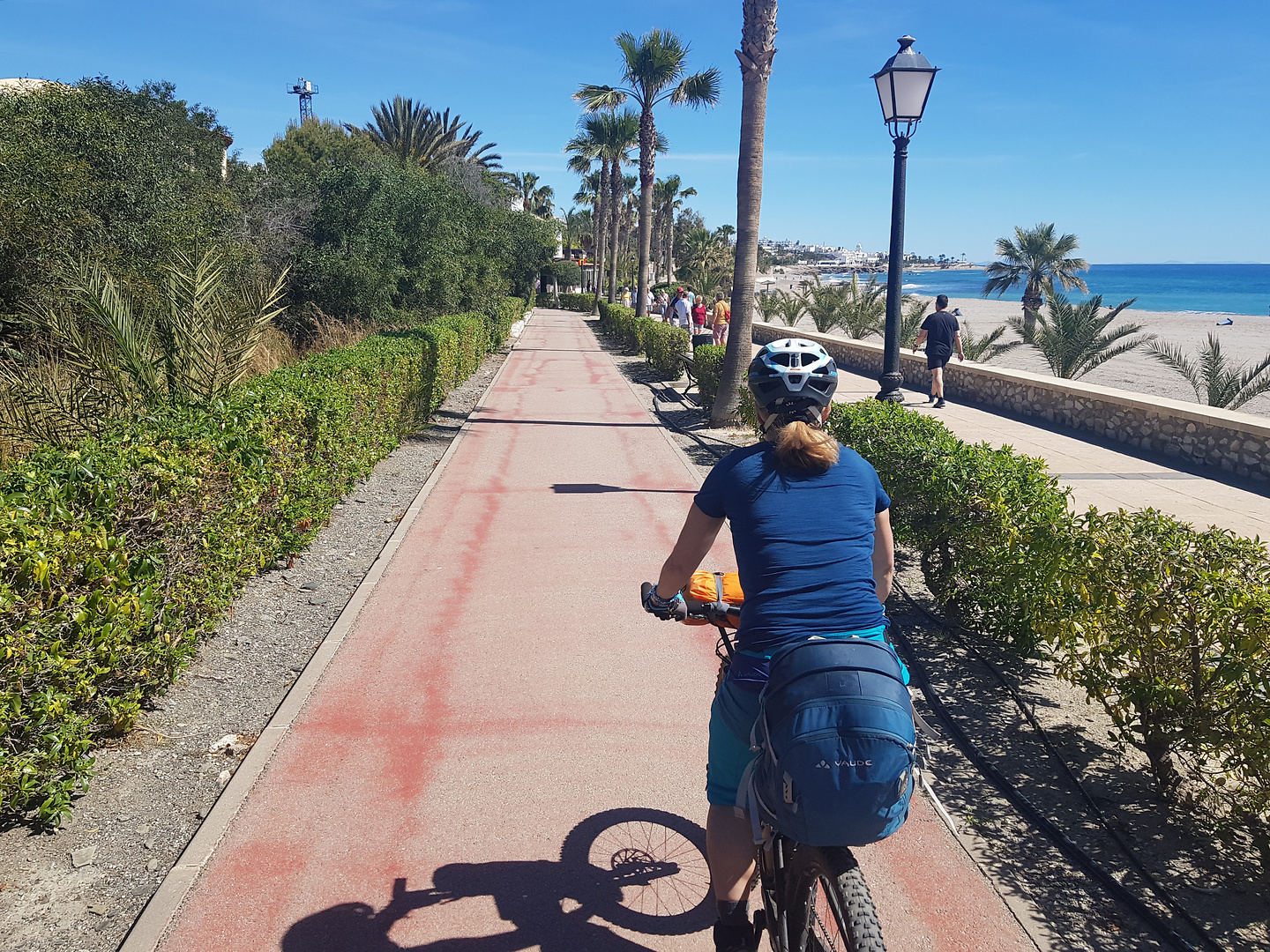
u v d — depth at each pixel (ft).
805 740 6.95
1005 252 144.46
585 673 17.24
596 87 106.42
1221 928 10.57
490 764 13.99
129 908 10.70
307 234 68.54
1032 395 48.91
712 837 8.73
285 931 10.34
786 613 7.77
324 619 20.03
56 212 41.09
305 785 13.35
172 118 58.90
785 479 8.14
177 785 13.33
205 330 27.48
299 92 221.46
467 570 23.34
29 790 11.68
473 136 175.73
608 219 247.09
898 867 11.68
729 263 303.07
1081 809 13.06
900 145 42.45
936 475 18.65
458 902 10.87
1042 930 10.53
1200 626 12.21
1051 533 15.53
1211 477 34.53
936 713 16.02
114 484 14.29
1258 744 11.37
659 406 56.03
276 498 22.29
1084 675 14.32
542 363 84.07
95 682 13.44
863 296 103.55
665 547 25.55
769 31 43.65
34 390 25.13
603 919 10.61
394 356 37.32
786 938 7.90
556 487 33.06
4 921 10.38
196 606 17.17
